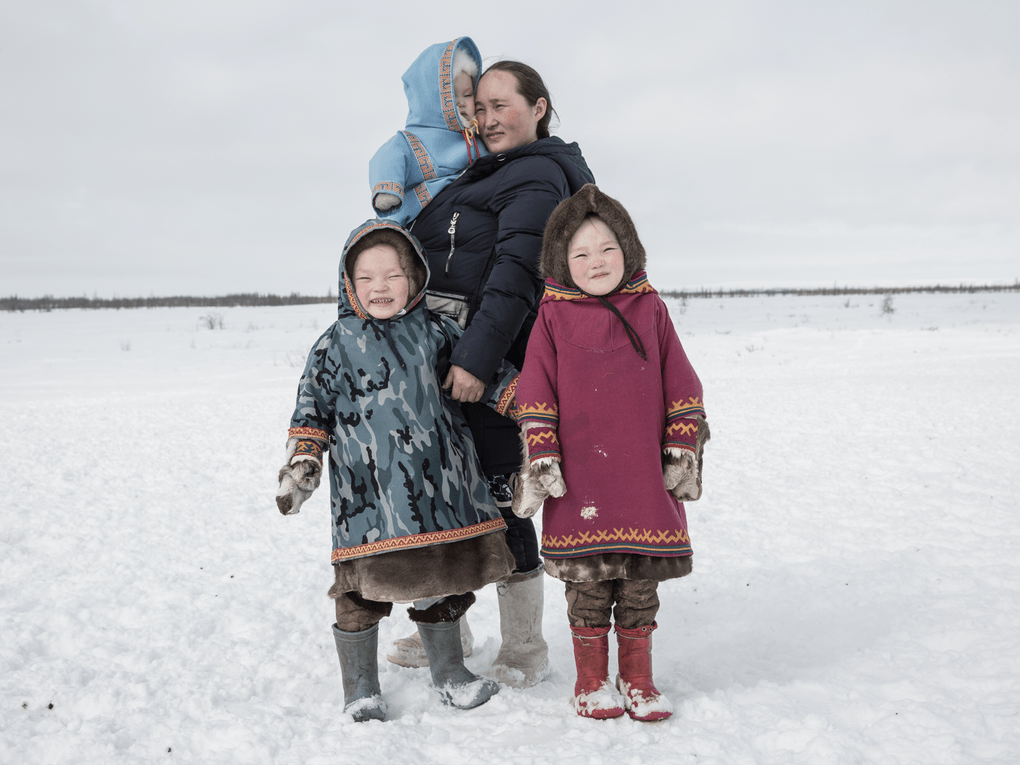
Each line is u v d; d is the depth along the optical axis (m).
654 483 2.11
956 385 10.60
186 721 2.16
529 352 2.23
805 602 3.02
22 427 8.68
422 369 2.29
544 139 2.62
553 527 2.17
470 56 2.71
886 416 8.13
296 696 2.36
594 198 2.21
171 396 11.79
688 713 2.05
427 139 2.69
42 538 4.41
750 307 42.16
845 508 4.61
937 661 2.26
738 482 5.46
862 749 1.77
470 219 2.55
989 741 1.76
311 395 2.29
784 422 8.09
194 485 5.88
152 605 3.29
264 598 3.38
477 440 2.48
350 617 2.20
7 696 2.35
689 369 2.21
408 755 1.87
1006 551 3.46
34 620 3.10
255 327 31.39
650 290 2.26
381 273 2.30
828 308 39.72
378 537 2.14
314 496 5.48
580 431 2.15
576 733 1.96
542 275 2.32
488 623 3.04
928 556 3.48
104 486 5.83
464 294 2.54
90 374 15.40
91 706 2.30
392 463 2.19
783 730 1.88
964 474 5.27
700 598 3.22
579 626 2.17
